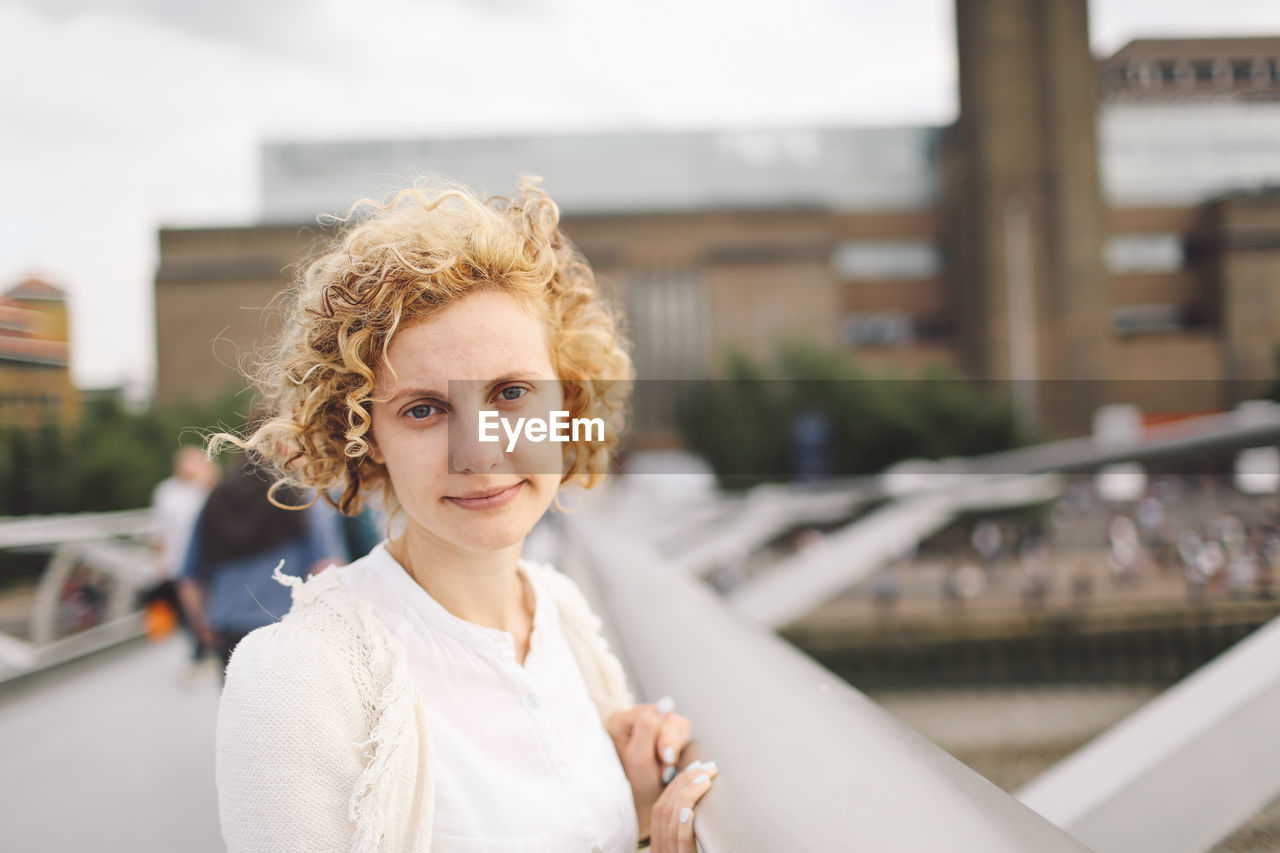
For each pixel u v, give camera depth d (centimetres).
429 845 59
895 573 2030
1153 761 109
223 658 224
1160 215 4400
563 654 79
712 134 5103
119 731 326
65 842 222
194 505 384
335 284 63
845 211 4706
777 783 60
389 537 75
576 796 67
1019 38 4375
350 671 59
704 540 1115
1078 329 4197
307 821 55
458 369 61
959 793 53
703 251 4472
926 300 4672
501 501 63
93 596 514
